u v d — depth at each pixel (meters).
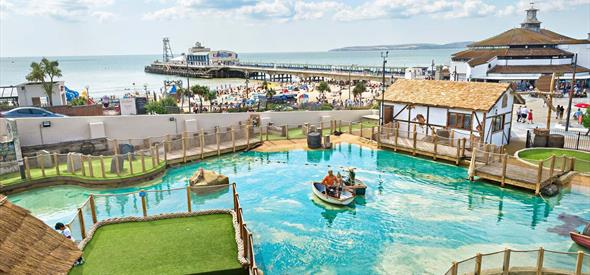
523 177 25.00
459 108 33.00
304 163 31.88
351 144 37.38
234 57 161.12
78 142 31.94
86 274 13.73
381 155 33.66
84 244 15.72
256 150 35.69
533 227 20.34
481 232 19.91
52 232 10.24
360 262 17.33
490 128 32.72
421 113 36.25
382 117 39.47
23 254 9.17
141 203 18.94
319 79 127.62
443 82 37.00
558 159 25.72
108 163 29.69
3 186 24.80
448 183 26.78
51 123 30.91
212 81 135.50
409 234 19.83
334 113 44.84
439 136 32.00
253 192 25.61
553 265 13.96
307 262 17.33
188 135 35.91
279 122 42.12
